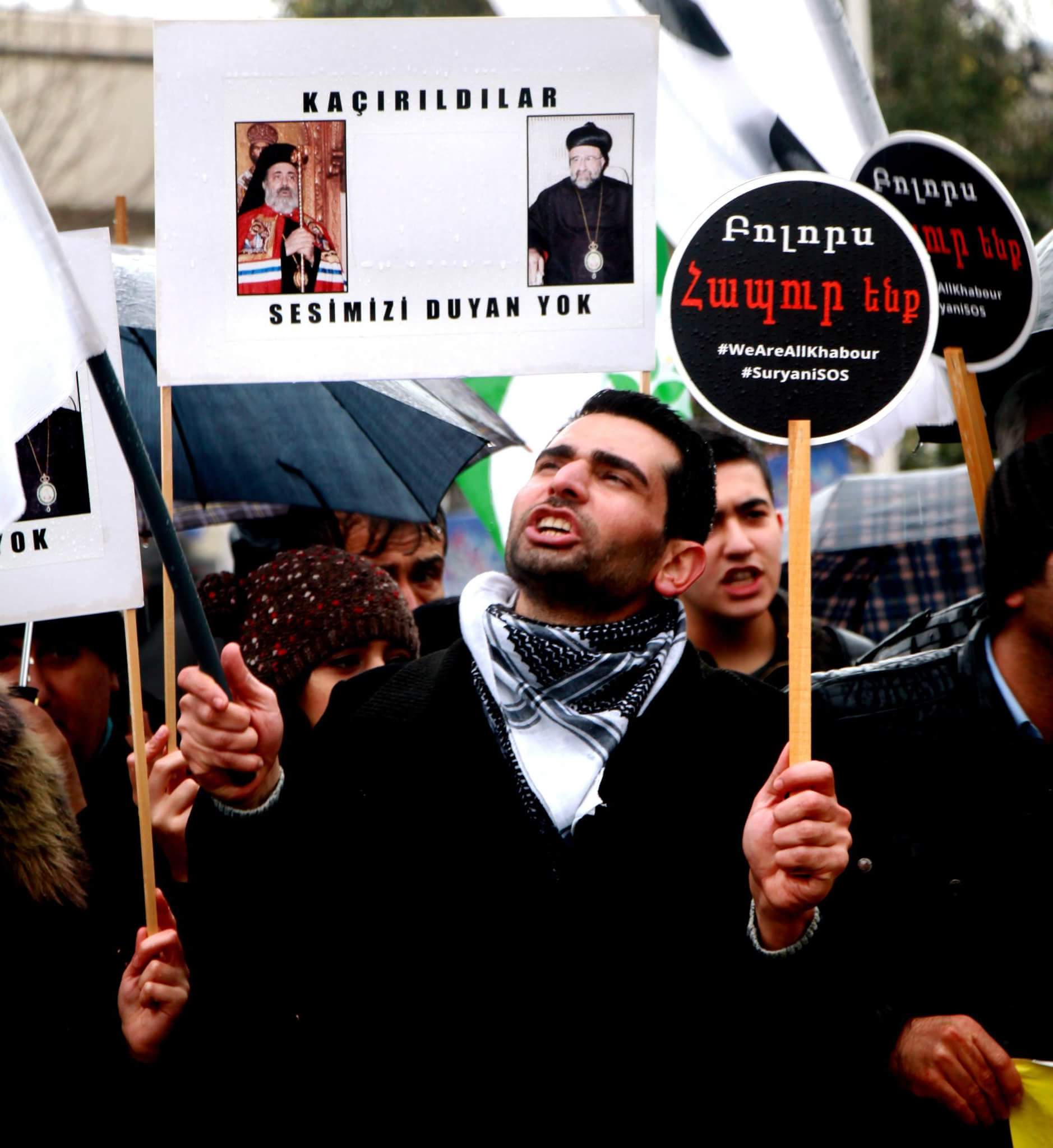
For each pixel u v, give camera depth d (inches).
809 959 177.8
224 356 206.1
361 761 197.8
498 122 206.4
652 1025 181.3
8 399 186.4
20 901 187.6
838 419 193.9
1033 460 194.9
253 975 193.9
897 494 390.9
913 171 232.8
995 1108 187.3
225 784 188.7
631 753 193.0
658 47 206.4
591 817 188.4
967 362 228.1
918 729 200.2
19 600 212.4
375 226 206.4
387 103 205.9
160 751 218.1
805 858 168.6
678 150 293.7
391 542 315.0
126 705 266.1
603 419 206.1
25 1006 186.5
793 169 288.2
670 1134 178.5
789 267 194.5
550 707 195.2
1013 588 195.8
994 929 195.0
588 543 198.4
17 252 184.4
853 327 194.4
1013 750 197.5
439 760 195.8
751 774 195.0
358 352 206.7
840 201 194.7
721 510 290.2
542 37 206.1
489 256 207.0
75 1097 190.1
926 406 263.3
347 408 310.3
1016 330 229.1
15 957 186.9
